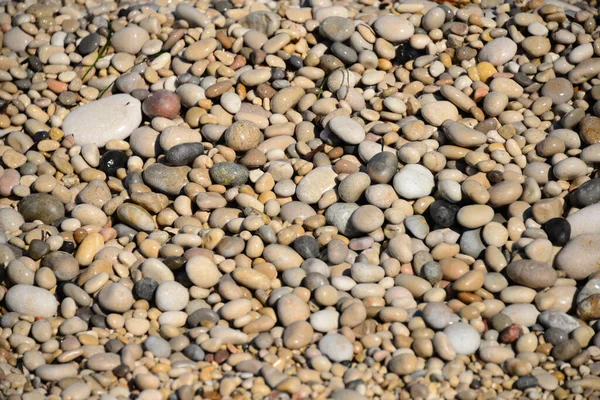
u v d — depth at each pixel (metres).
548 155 1.47
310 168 1.47
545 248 1.37
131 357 1.31
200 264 1.37
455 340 1.31
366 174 1.45
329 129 1.50
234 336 1.32
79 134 1.53
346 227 1.43
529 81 1.54
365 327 1.33
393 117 1.51
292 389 1.27
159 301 1.36
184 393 1.27
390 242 1.40
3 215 1.46
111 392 1.29
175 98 1.55
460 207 1.42
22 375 1.31
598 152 1.45
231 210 1.45
